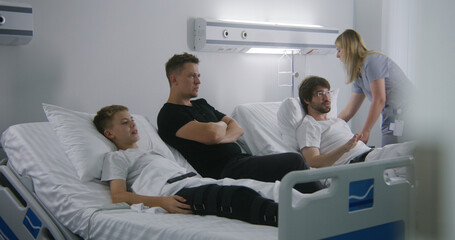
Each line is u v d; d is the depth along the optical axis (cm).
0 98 283
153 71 355
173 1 364
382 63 331
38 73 297
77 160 243
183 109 297
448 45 82
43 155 249
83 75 317
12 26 269
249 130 354
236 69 408
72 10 310
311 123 315
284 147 344
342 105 510
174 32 366
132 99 344
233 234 162
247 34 391
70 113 268
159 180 235
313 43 444
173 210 211
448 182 81
